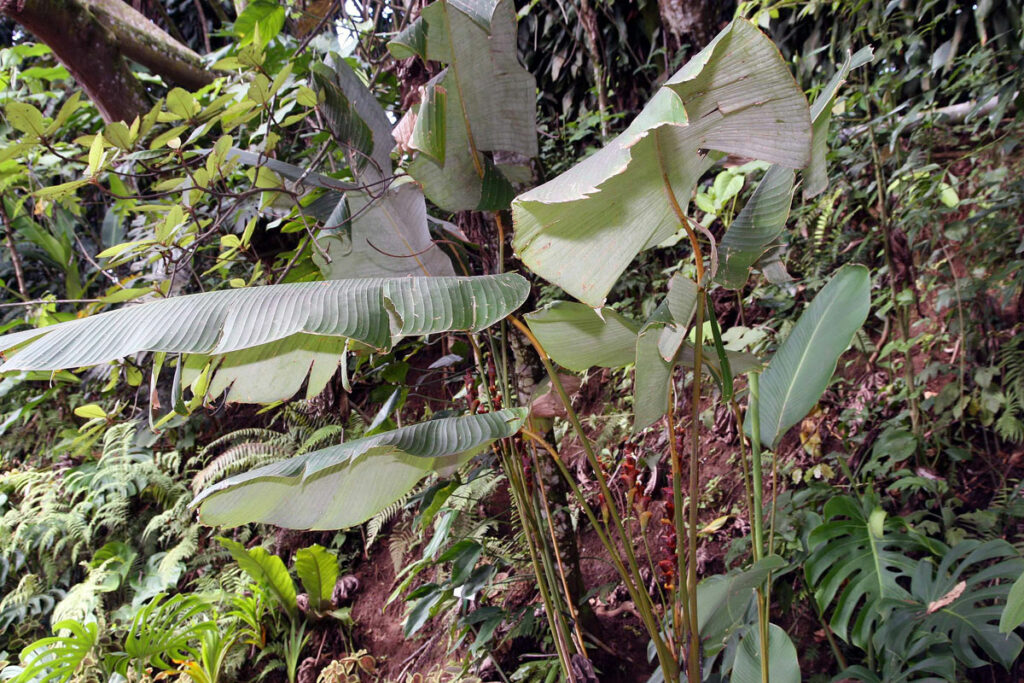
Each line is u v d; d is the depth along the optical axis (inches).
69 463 165.0
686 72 33.9
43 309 110.8
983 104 93.4
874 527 81.0
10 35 218.7
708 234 44.7
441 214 98.3
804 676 84.2
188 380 61.9
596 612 98.0
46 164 123.9
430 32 54.2
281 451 140.3
